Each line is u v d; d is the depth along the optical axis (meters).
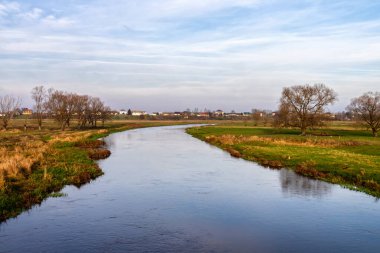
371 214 19.66
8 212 18.94
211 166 35.91
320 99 75.31
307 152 43.47
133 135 85.00
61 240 15.59
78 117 105.94
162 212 19.83
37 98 93.31
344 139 62.59
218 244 15.36
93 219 18.48
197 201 22.19
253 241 15.74
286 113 77.31
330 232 16.91
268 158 40.75
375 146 50.16
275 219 18.77
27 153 37.09
